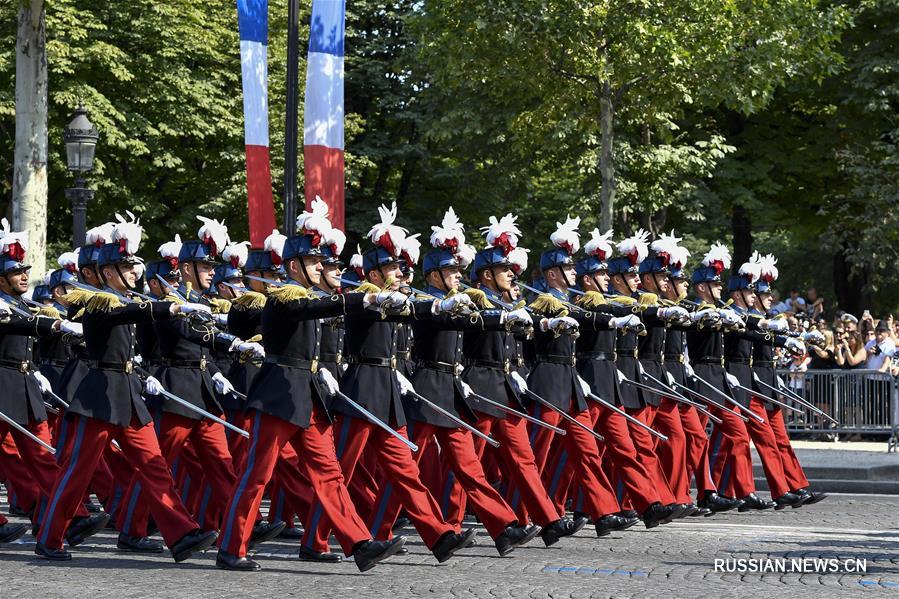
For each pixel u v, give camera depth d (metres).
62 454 22.89
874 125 72.81
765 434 32.62
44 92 51.06
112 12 75.69
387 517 23.39
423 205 85.62
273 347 21.88
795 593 20.25
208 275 25.98
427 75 76.31
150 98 76.19
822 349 49.09
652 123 57.34
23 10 50.50
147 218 78.81
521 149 56.94
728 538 26.89
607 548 25.36
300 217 22.45
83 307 22.42
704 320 30.64
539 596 19.88
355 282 27.48
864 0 68.38
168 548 23.03
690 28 49.28
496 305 24.89
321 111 41.84
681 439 30.11
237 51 80.19
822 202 77.44
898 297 92.25
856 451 42.97
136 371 24.86
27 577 21.27
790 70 54.62
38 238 51.00
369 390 22.31
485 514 23.59
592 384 27.33
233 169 80.88
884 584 21.20
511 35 48.88
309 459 22.03
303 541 23.19
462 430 23.62
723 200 73.19
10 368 24.72
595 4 48.19
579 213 70.44
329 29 41.88
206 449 24.72
